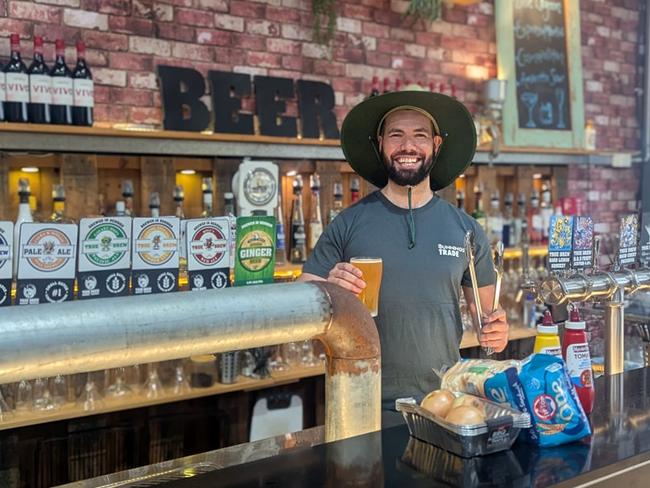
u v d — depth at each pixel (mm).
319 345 3518
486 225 4223
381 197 2182
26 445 2896
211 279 1350
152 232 1284
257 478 976
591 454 1073
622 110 5234
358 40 4012
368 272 1646
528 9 4645
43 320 764
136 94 3371
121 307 819
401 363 2023
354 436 1079
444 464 1022
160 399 2971
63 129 2902
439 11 4039
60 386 2838
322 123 3758
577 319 1369
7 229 1224
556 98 4727
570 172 4879
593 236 1615
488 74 4523
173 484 967
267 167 3336
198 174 3541
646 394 1429
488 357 1708
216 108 3463
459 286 2121
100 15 3275
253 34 3672
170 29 3445
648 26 5258
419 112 2150
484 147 4219
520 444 1114
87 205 3127
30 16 3107
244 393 3469
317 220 3676
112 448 3111
